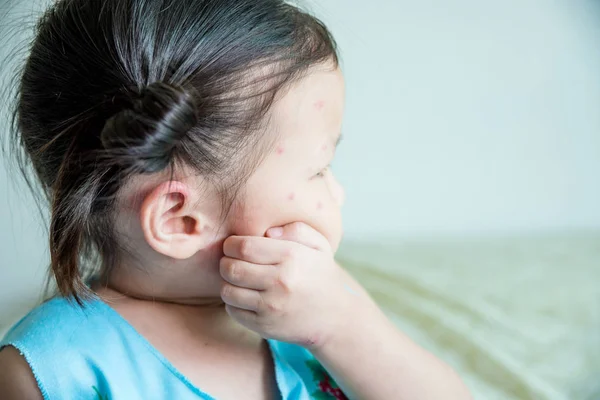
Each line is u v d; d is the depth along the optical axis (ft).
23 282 4.91
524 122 5.79
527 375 3.44
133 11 2.08
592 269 4.74
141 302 2.38
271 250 2.23
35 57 2.23
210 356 2.41
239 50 2.13
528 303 4.18
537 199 5.87
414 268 4.75
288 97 2.19
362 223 5.85
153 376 2.24
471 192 5.86
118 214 2.17
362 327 2.48
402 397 2.53
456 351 3.63
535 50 5.71
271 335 2.32
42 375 2.11
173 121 1.85
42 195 2.59
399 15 5.59
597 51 5.71
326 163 2.32
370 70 5.64
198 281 2.34
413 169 5.81
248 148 2.15
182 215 2.16
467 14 5.65
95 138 2.03
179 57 2.06
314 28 2.42
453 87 5.72
